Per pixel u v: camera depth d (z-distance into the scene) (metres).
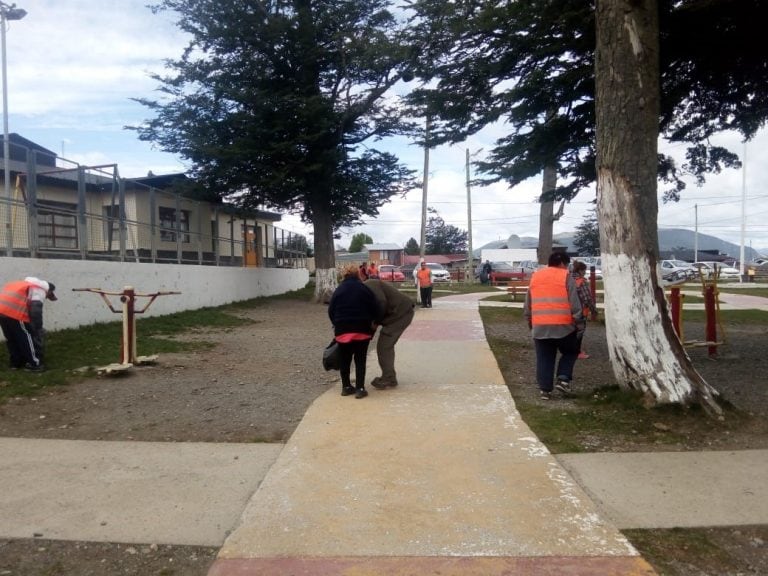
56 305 12.72
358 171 23.20
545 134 10.24
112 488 4.84
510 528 4.05
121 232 15.84
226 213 23.41
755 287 35.75
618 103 6.56
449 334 13.17
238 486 4.86
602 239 6.82
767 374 8.95
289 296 27.08
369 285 7.73
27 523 4.25
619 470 5.12
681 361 6.53
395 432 6.07
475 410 6.85
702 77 9.61
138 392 7.97
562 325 7.39
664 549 3.85
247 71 21.16
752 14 8.14
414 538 3.93
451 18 9.23
